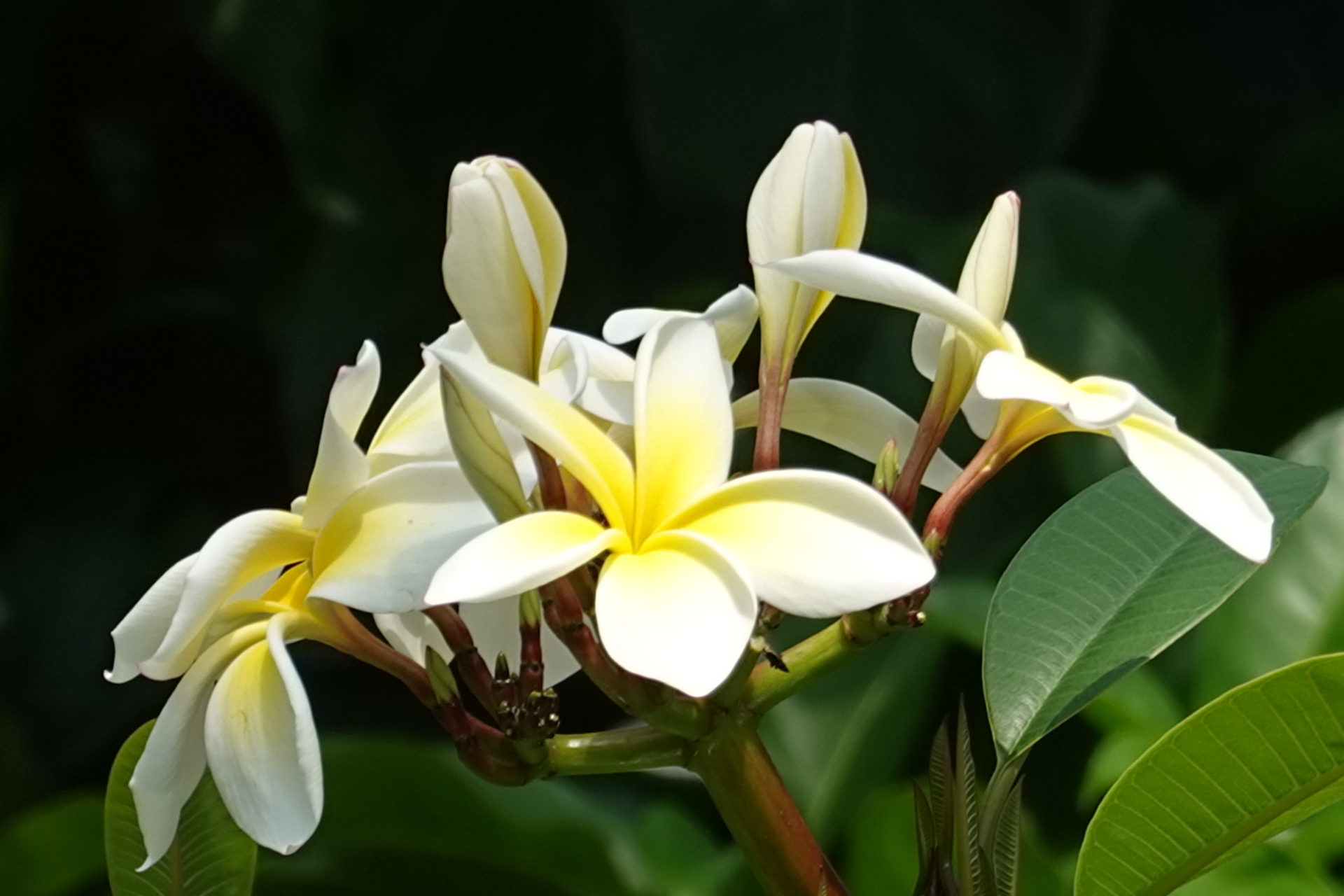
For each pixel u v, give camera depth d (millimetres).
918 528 1462
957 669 1456
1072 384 750
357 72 1896
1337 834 970
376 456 774
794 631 1305
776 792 758
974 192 1556
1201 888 960
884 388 1486
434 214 1887
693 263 1816
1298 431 1612
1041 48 1571
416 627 796
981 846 756
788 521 726
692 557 724
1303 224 1812
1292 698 757
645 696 747
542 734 748
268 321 1889
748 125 1541
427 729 1793
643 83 1546
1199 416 1462
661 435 743
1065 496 1464
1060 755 1419
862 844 1028
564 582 744
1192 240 1546
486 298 748
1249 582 1053
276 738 741
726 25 1558
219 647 756
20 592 1871
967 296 764
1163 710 1066
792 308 771
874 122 1549
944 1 1572
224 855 825
